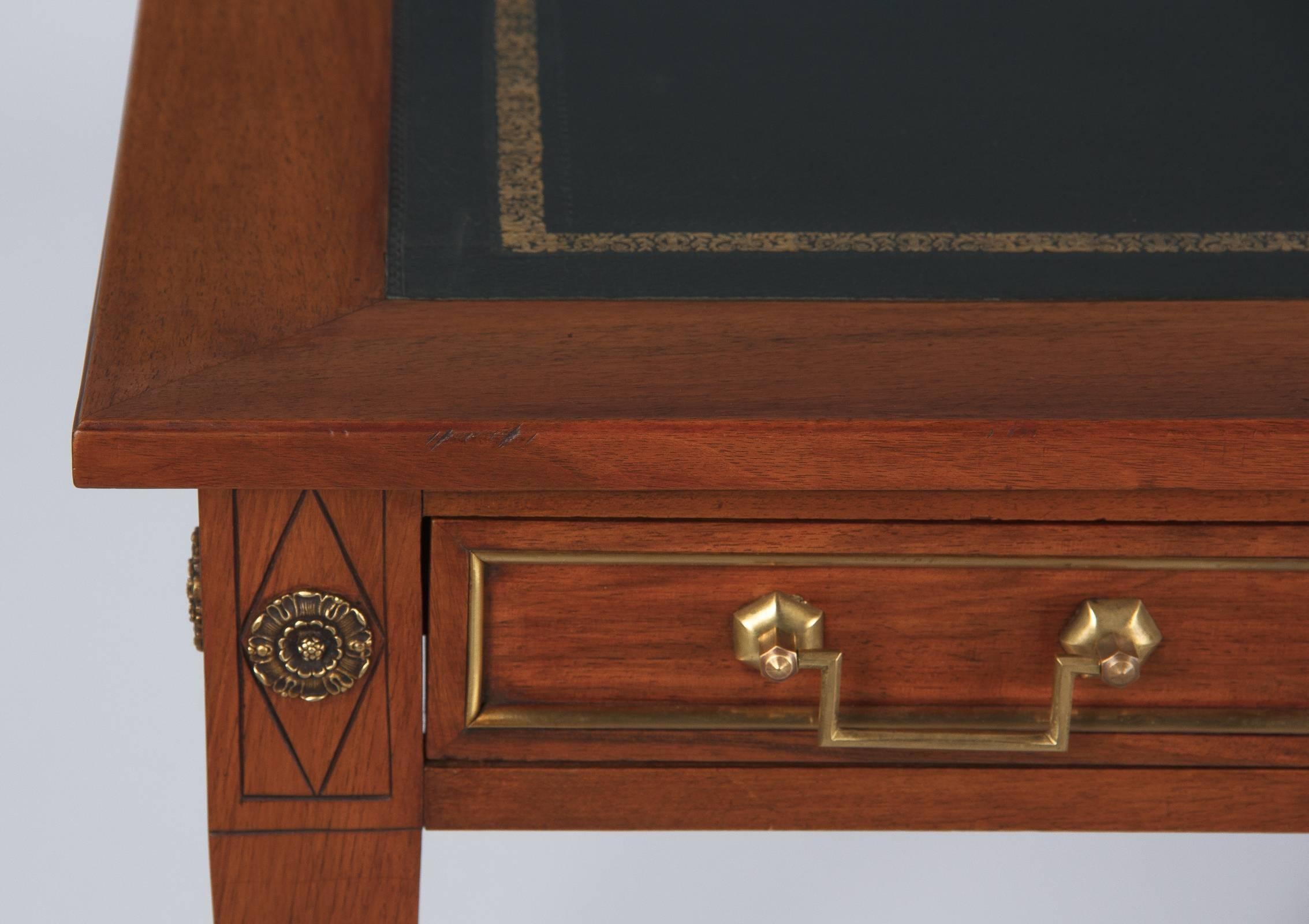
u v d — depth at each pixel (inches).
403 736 43.6
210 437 37.7
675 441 38.4
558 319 42.3
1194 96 51.4
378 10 52.9
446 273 43.8
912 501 41.1
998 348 41.6
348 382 39.3
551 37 52.7
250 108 48.2
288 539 41.1
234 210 44.6
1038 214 46.9
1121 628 41.9
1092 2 55.3
